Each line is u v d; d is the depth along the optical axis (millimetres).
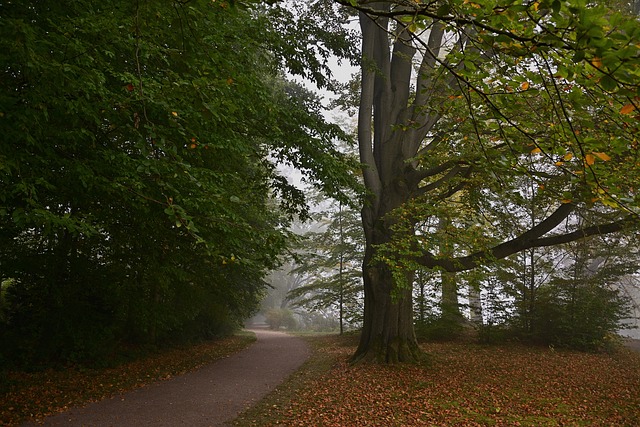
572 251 15688
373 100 14242
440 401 8172
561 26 2324
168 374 11023
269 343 21000
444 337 17203
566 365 12273
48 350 10602
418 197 11594
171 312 12516
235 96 7738
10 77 5551
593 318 15141
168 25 5914
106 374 10477
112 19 5578
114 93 6074
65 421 6672
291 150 9898
